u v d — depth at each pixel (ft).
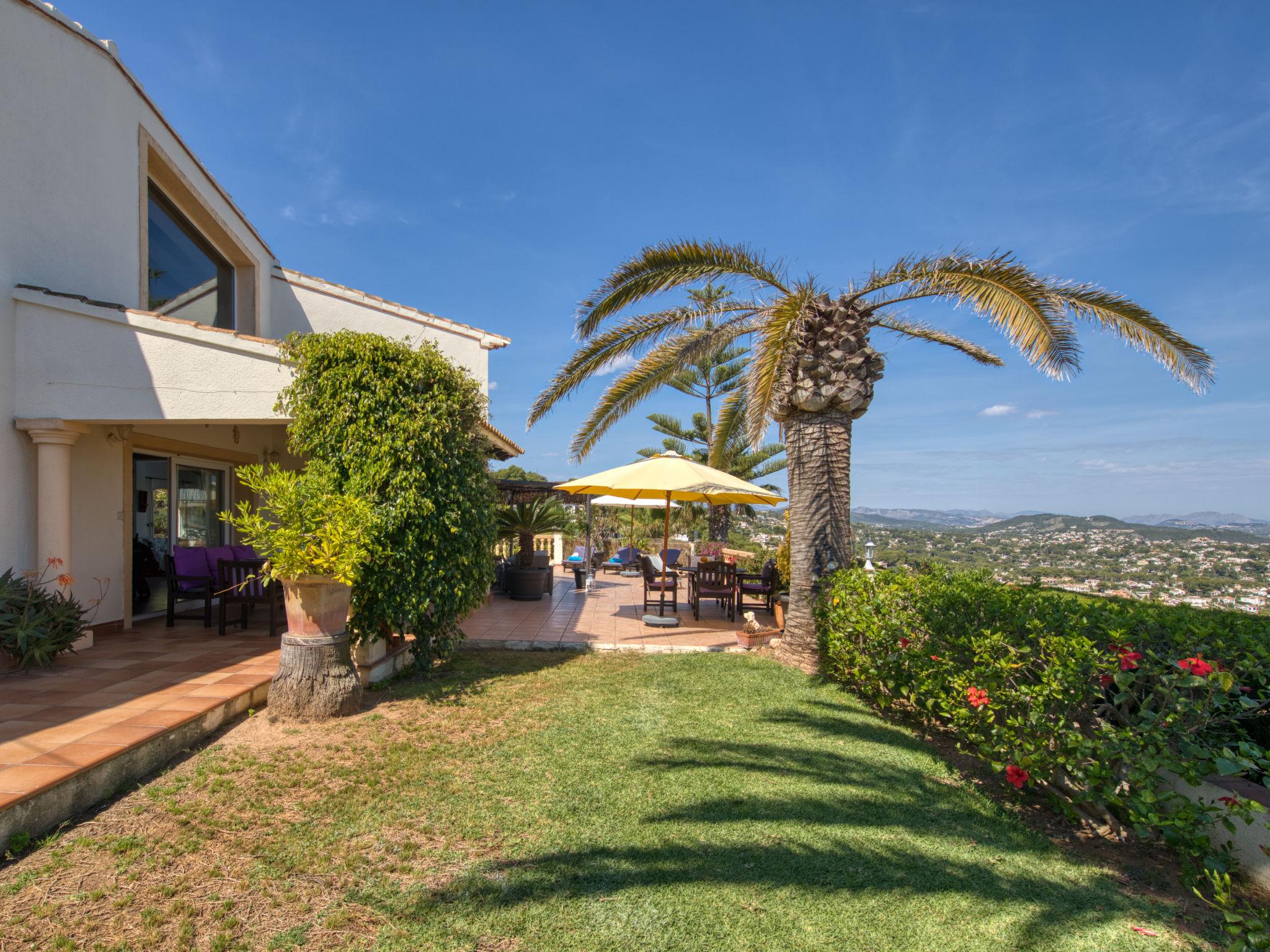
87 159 23.79
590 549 49.39
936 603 16.67
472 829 11.11
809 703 19.48
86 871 9.49
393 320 38.11
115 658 20.35
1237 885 10.49
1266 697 11.34
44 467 21.38
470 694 19.49
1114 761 11.85
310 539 16.25
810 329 23.68
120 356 21.71
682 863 10.22
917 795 13.34
